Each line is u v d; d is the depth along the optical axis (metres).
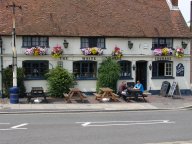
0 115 20.22
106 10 29.23
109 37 27.91
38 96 24.36
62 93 26.23
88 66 27.89
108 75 27.06
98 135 15.02
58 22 27.56
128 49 28.38
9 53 26.25
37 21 27.23
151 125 17.44
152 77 28.98
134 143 13.63
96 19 28.45
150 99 26.66
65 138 14.37
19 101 24.62
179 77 29.61
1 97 26.06
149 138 14.55
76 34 27.23
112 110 22.25
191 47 31.56
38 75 26.95
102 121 18.44
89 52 27.44
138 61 28.67
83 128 16.50
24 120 18.50
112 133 15.45
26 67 26.70
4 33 26.00
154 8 30.48
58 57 27.00
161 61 29.12
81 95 24.83
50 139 14.16
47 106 23.00
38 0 28.45
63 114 20.84
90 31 27.62
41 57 26.89
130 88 26.33
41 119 18.89
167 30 29.27
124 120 18.83
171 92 27.77
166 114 21.16
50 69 26.88
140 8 30.12
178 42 29.45
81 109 22.19
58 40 27.17
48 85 26.64
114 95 25.34
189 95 29.25
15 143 13.41
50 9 28.19
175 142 13.47
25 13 27.45
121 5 29.89
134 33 28.34
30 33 26.41
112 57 27.95
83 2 29.25
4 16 26.92
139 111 22.42
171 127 16.98
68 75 26.42
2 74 26.11
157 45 29.09
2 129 16.06
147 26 29.08
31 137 14.47
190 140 14.22
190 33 29.83
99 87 27.47
